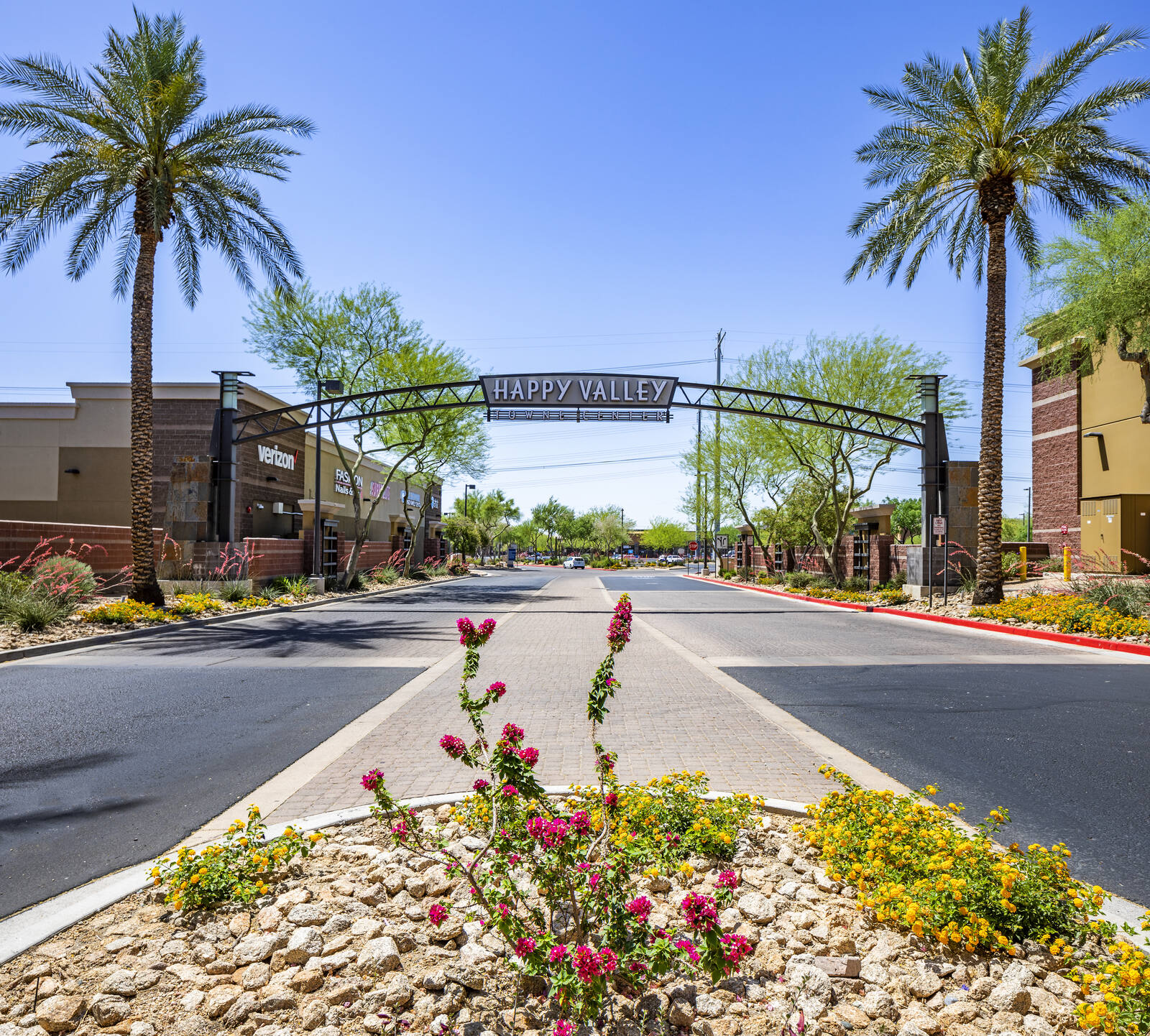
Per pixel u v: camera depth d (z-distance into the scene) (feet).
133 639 45.68
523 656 38.99
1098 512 98.02
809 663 36.83
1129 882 12.88
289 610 66.23
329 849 13.37
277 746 21.22
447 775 18.29
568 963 8.46
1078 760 20.18
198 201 61.00
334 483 131.95
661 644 43.96
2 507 95.66
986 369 59.77
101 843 14.35
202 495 70.08
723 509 149.69
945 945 10.37
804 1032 8.59
